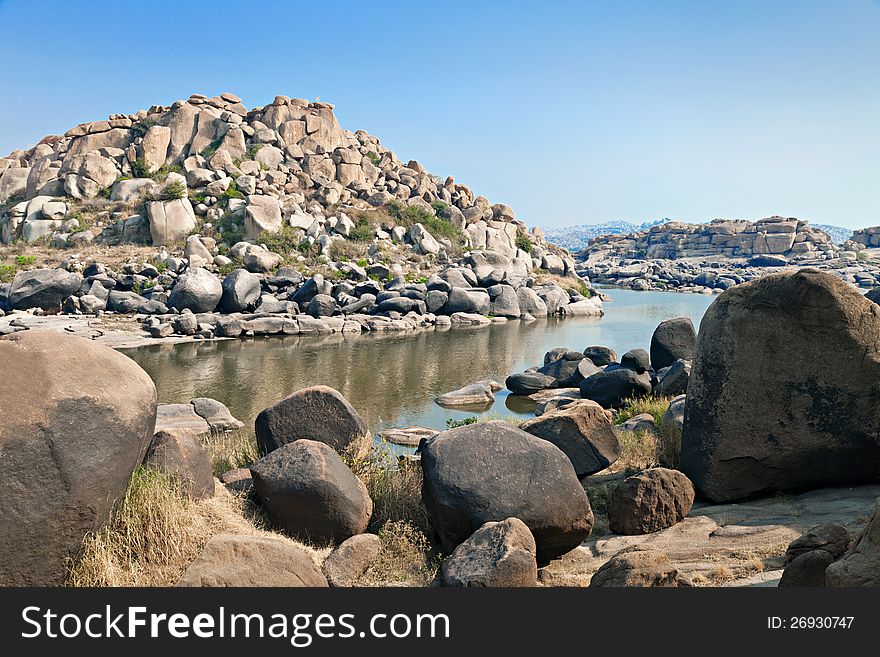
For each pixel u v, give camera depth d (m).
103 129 49.47
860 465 8.05
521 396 18.22
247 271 36.12
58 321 27.80
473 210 55.03
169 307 31.05
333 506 6.72
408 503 7.49
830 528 5.52
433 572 6.26
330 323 30.75
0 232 43.97
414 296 35.88
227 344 26.39
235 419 14.44
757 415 8.16
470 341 29.09
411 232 48.06
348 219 46.66
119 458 5.30
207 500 6.79
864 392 7.87
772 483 8.28
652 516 7.41
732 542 6.82
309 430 8.38
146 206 42.16
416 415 15.82
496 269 42.78
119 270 35.97
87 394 5.18
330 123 54.69
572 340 29.98
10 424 4.80
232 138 49.47
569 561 6.80
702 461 8.48
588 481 9.07
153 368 20.95
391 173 55.47
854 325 7.85
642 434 10.63
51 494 4.93
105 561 5.26
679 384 14.52
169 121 49.78
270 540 5.91
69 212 43.72
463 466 6.61
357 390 18.53
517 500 6.47
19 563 4.86
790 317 8.02
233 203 44.00
